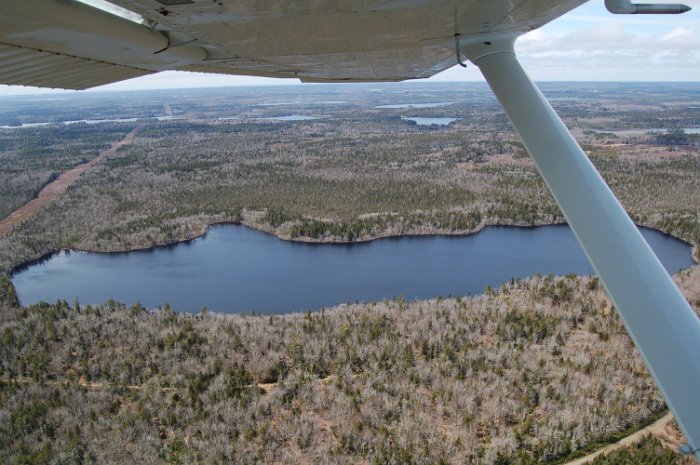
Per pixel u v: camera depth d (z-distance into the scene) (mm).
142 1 4152
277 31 5246
